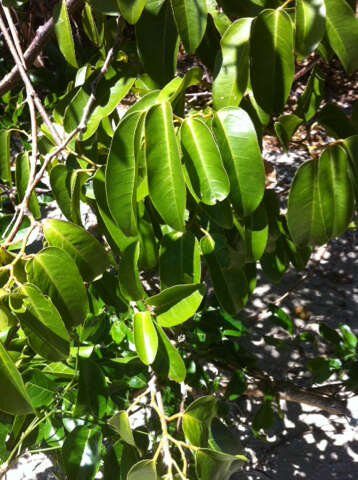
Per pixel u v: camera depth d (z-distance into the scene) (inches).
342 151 17.1
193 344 32.2
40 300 13.8
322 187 17.5
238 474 38.0
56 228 16.8
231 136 16.2
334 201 17.6
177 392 30.2
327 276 55.6
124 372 27.0
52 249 15.1
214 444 21.5
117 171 15.5
